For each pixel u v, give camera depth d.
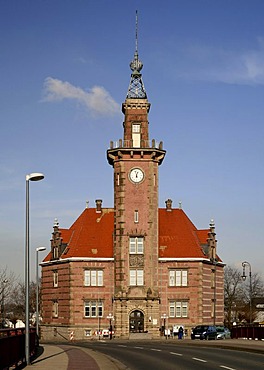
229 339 74.94
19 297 152.50
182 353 46.19
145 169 92.88
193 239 96.62
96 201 99.94
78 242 94.75
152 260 91.44
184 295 93.00
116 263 91.56
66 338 92.00
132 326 90.50
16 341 31.42
